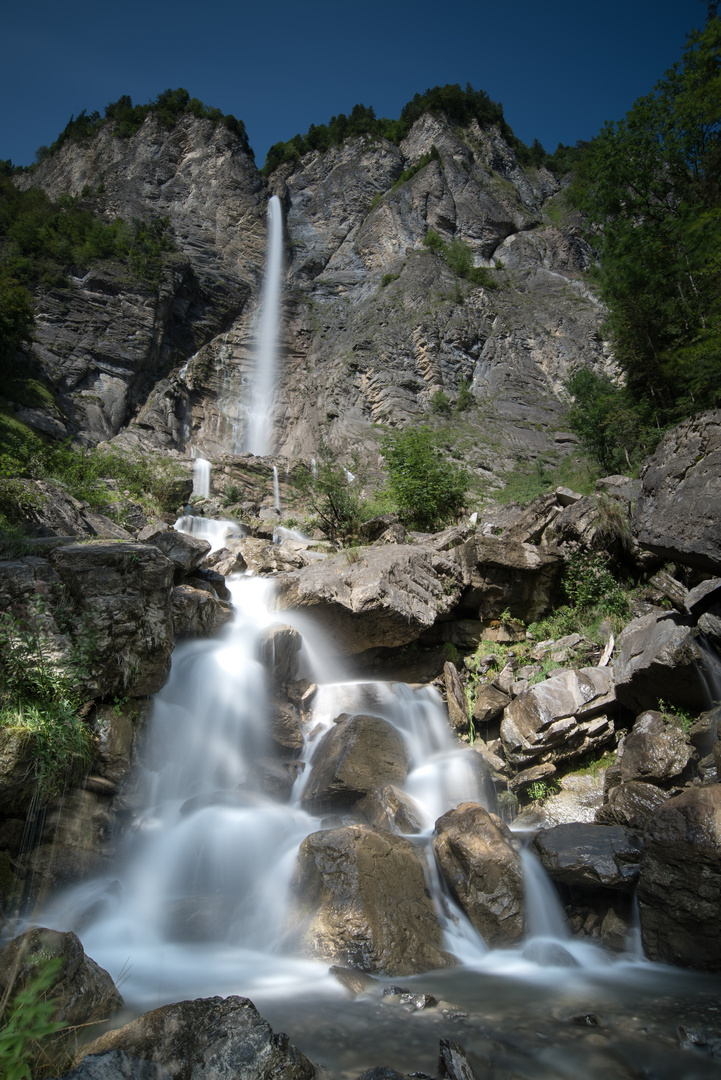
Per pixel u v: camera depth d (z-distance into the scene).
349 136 72.31
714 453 7.78
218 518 25.53
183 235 57.78
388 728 9.24
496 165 71.94
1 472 14.17
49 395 37.97
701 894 5.70
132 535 15.73
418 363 47.41
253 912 6.37
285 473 33.66
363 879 6.04
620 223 22.16
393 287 54.06
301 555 15.38
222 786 8.98
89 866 6.76
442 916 6.37
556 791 9.02
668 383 21.72
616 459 24.28
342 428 43.31
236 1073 3.46
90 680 6.98
